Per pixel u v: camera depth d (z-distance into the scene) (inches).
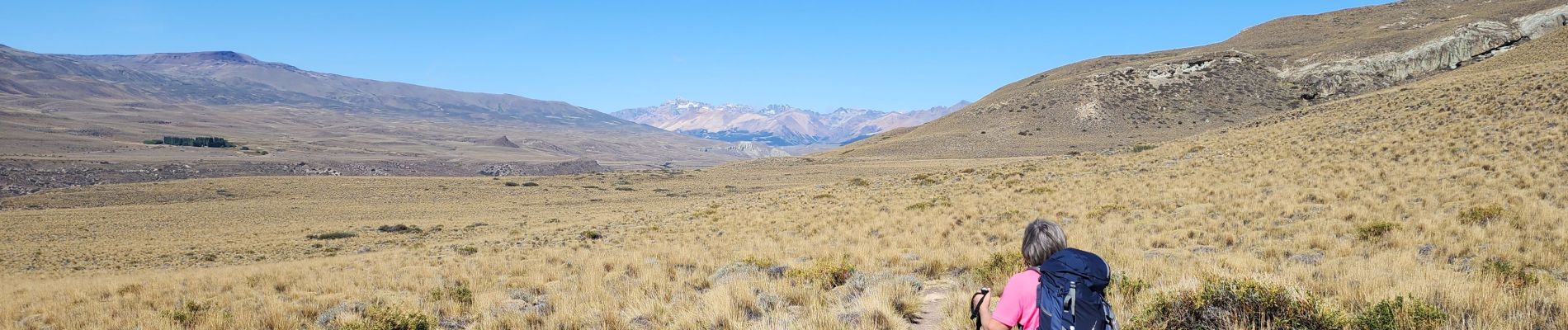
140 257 1756.9
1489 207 563.5
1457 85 1547.7
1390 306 232.2
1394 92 1812.3
